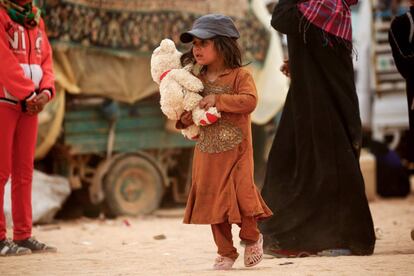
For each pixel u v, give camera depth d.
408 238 14.76
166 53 10.52
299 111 12.20
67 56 19.53
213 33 10.12
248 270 10.25
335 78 12.14
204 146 10.28
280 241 12.19
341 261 10.91
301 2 12.07
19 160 13.55
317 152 12.02
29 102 13.04
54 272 11.12
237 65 10.38
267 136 24.81
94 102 20.69
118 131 21.44
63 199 20.31
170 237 16.45
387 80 29.38
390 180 27.38
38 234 17.41
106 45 20.14
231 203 10.03
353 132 12.09
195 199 10.38
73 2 19.45
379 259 11.02
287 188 12.25
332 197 11.98
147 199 21.73
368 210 11.98
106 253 13.55
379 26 29.36
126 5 20.38
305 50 12.16
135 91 20.72
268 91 22.95
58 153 20.78
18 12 13.20
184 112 10.27
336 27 12.00
